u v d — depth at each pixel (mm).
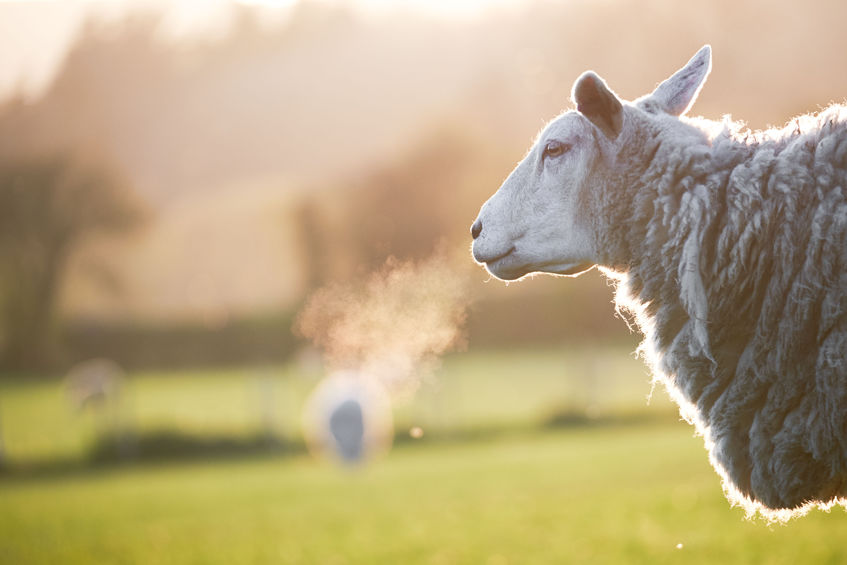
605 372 27953
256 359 42438
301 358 38094
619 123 3863
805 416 3590
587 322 35531
